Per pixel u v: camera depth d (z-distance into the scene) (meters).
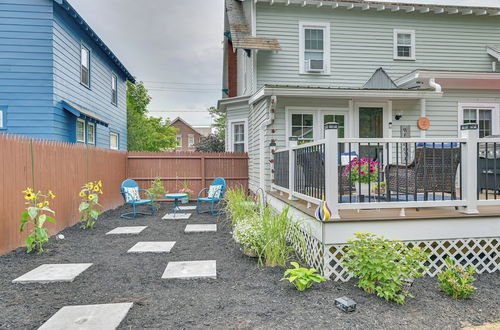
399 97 7.55
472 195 3.75
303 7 9.41
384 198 4.66
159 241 5.21
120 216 7.79
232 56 13.41
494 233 3.78
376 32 9.67
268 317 2.64
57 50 7.96
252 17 9.20
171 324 2.53
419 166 4.11
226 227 6.37
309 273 3.15
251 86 9.47
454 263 3.54
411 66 9.78
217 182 8.84
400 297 2.86
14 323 2.53
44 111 7.68
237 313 2.71
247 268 3.86
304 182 4.56
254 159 9.77
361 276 3.18
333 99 8.33
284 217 4.15
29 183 5.01
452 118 9.12
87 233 5.84
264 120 8.08
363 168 4.17
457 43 9.92
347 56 9.56
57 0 7.62
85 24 9.12
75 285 3.34
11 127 7.55
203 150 17.67
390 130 8.45
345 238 3.54
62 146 6.13
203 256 4.38
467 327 2.49
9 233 4.50
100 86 11.50
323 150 3.71
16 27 7.59
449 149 4.14
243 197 7.17
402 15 9.76
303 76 9.40
